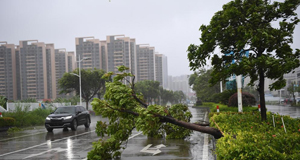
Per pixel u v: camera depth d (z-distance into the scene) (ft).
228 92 86.69
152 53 588.91
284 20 30.91
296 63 26.35
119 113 25.91
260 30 28.25
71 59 514.27
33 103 119.96
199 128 24.14
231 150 15.90
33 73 465.47
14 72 467.11
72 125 59.57
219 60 31.89
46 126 58.95
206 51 31.22
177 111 40.40
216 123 35.88
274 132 20.89
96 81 182.70
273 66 27.17
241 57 31.48
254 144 15.96
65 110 63.52
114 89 25.12
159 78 654.53
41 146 38.81
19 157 30.81
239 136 18.62
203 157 28.89
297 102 204.85
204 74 166.50
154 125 23.20
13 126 74.08
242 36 29.86
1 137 52.34
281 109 136.87
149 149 34.14
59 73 504.02
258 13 29.76
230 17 29.66
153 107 22.89
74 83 176.04
